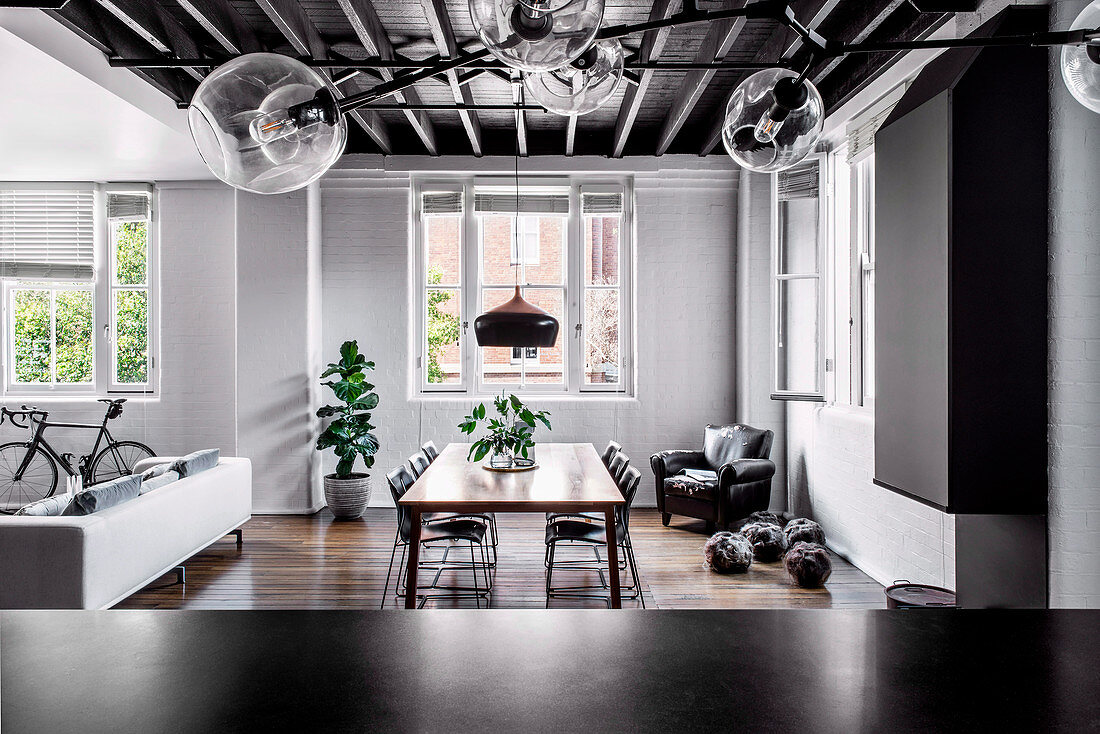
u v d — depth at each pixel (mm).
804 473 6062
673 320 6914
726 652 1217
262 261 6570
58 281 6898
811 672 1138
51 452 6613
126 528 3830
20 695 1042
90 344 7004
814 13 3666
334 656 1189
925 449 2607
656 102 5855
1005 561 2721
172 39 4258
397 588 4445
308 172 1493
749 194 6590
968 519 2893
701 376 6922
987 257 2447
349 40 4539
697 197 6883
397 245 6836
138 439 6879
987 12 3107
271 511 6586
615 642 1260
